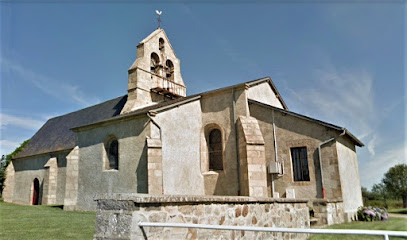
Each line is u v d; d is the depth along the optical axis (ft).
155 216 14.47
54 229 28.73
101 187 49.08
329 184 42.86
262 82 58.54
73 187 53.01
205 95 53.72
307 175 45.09
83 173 52.70
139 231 13.47
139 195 14.21
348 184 46.01
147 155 42.91
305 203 31.55
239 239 20.48
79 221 34.35
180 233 15.64
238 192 46.60
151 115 44.55
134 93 67.56
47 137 92.07
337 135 43.24
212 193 49.06
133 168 45.27
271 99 61.57
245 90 50.03
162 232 14.55
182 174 46.96
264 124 49.80
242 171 46.37
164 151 45.03
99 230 14.37
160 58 74.38
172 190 44.78
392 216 50.29
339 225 37.22
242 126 47.55
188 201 16.46
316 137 44.83
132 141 46.42
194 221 16.80
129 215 13.57
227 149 49.34
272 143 48.47
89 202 50.06
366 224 38.32
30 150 90.43
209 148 52.75
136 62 69.67
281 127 48.16
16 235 25.76
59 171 75.20
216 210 18.74
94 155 51.96
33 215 40.88
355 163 52.80
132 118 46.98
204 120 53.01
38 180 81.97
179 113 49.03
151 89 70.38
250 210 22.21
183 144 48.47
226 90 51.44
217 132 52.60
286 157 46.80
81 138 55.16
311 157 44.75
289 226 27.40
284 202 27.20
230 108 50.75
